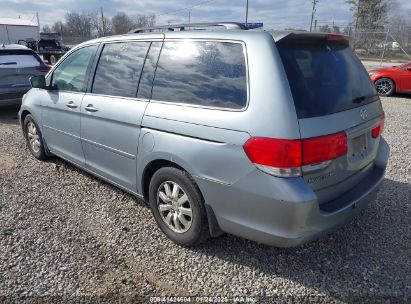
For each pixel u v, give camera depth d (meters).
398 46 29.17
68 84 4.41
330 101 2.73
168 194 3.26
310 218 2.53
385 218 3.78
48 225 3.62
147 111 3.26
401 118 8.55
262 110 2.53
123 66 3.67
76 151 4.40
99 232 3.51
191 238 3.14
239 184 2.66
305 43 2.83
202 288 2.79
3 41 36.16
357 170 3.09
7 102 8.05
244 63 2.71
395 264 3.06
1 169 5.09
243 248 3.27
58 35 34.28
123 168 3.69
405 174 4.93
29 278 2.86
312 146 2.49
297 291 2.76
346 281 2.86
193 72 3.03
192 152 2.89
